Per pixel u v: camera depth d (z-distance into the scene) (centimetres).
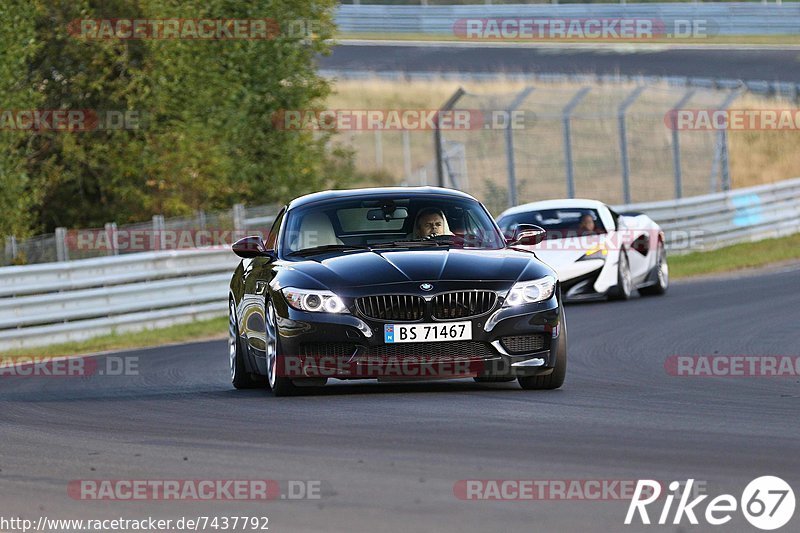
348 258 2945
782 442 2080
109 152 7788
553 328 2848
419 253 2948
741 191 8800
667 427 2280
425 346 2770
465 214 3186
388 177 11994
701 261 8006
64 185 8062
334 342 2798
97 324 5738
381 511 1609
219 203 8162
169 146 7719
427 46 14638
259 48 8112
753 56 13800
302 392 3020
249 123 8200
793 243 8575
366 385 3133
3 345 5375
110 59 7688
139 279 5972
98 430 2541
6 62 7062
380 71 13375
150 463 2066
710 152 12600
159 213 7988
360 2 15100
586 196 11706
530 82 12750
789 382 3072
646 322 4800
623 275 5809
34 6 7200
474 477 1811
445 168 10912
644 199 11669
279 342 2855
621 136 8581
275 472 1919
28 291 5516
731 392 2867
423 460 1969
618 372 3375
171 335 5631
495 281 2819
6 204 7088
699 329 4456
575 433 2217
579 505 1617
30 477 1989
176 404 2973
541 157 12350
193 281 6209
